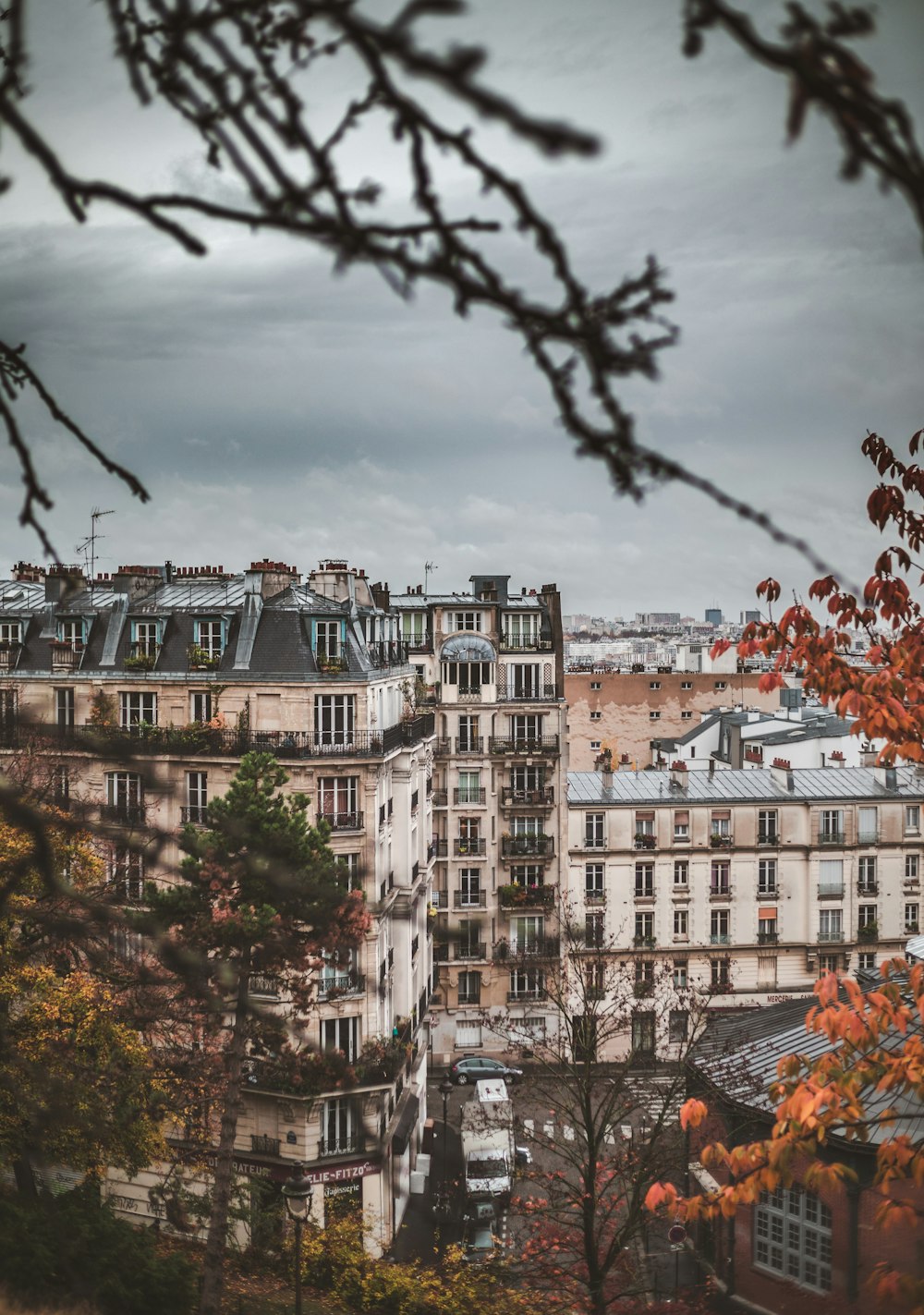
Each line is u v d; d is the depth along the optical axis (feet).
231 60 7.84
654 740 370.53
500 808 234.79
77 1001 93.35
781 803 243.81
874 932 244.63
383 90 7.20
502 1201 161.68
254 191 7.82
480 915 233.14
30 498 11.79
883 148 6.30
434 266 7.65
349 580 158.81
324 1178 139.74
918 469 39.42
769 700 382.63
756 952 243.19
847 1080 33.55
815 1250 109.60
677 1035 224.33
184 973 29.81
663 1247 129.90
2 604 174.81
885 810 245.86
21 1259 85.71
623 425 7.75
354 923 83.82
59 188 8.15
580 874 238.68
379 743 149.59
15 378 13.56
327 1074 86.63
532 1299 107.04
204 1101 107.34
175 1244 131.03
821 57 6.12
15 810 12.87
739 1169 33.86
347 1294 117.70
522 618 238.89
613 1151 150.92
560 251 7.52
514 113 5.65
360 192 7.66
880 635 40.65
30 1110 31.63
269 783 102.17
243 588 160.45
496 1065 221.05
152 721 150.92
